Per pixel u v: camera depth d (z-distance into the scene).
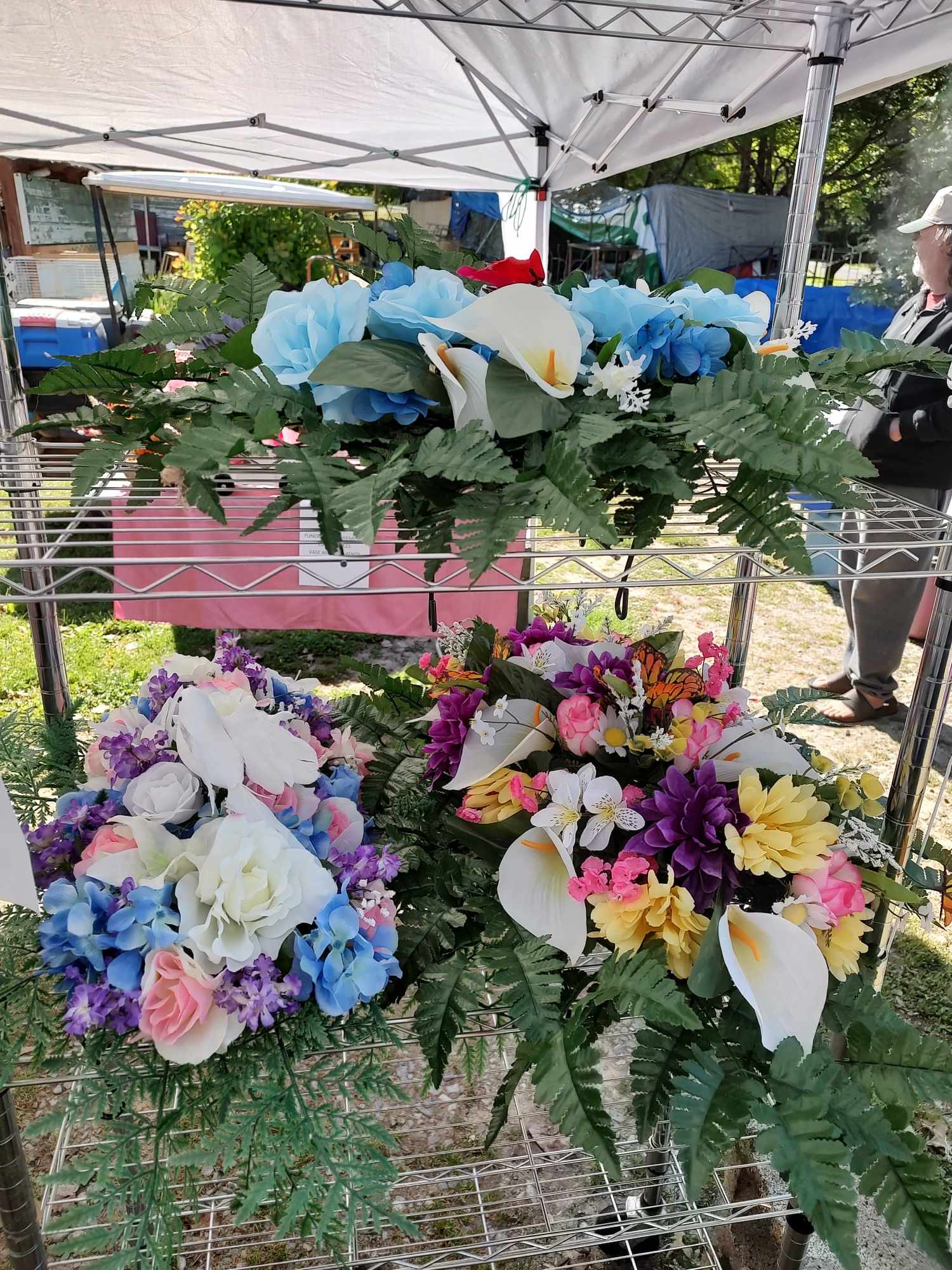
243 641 3.38
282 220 7.30
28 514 1.12
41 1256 1.05
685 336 0.82
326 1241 0.99
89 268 6.19
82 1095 0.73
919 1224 0.70
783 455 0.67
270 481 0.96
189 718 0.85
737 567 1.42
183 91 2.49
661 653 1.03
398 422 0.75
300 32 2.14
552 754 0.97
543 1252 1.11
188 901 0.75
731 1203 1.17
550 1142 1.41
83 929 0.73
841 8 1.20
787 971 0.81
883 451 2.23
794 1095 0.74
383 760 1.09
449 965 0.86
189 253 7.90
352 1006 0.76
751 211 5.95
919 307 2.31
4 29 2.06
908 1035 0.82
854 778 1.02
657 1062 0.80
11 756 1.02
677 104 1.94
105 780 0.91
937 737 1.10
